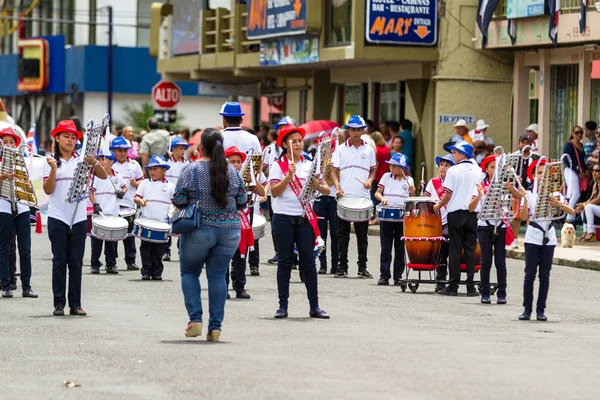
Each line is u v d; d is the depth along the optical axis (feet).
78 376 41.19
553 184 58.08
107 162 79.97
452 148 69.15
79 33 222.07
